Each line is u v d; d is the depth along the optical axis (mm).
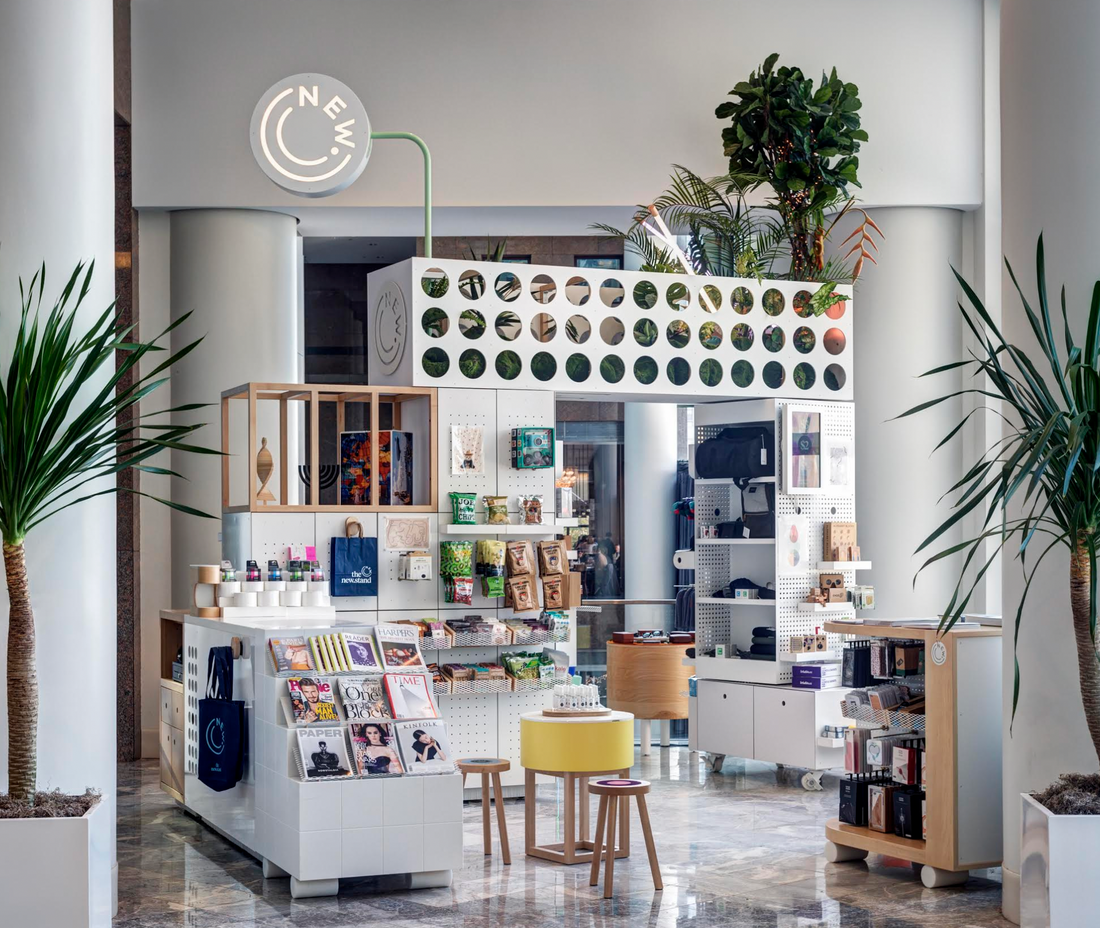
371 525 7477
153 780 8562
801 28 9734
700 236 9367
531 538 7930
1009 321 5160
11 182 4812
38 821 3705
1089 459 3877
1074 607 4051
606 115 9641
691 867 6035
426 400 7777
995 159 9766
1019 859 5055
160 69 9484
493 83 9609
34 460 3945
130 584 9367
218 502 9547
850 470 8672
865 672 6320
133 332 9422
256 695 5992
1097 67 4809
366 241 12195
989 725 5699
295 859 5441
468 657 7766
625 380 8148
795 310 8648
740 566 8852
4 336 4738
